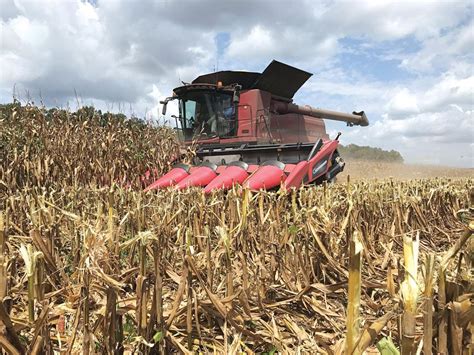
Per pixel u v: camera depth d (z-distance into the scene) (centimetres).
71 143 975
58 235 378
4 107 987
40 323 184
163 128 1188
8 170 795
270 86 1302
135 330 246
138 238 220
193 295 246
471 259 200
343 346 198
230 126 1184
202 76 1278
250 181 755
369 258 361
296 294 304
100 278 210
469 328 167
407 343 146
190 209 402
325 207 422
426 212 569
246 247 357
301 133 1403
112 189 461
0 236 187
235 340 229
